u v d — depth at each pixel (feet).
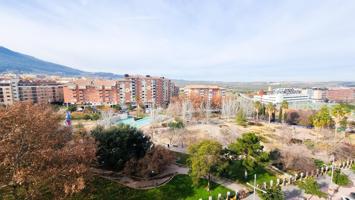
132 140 129.39
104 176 115.65
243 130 257.34
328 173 138.62
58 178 64.90
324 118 222.48
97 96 421.18
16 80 391.04
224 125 289.33
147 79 461.37
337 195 111.34
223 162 112.27
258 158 114.01
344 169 147.84
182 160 147.23
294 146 155.22
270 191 97.76
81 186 62.03
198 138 189.47
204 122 310.24
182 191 106.83
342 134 230.27
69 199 71.67
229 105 359.87
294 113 323.16
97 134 126.93
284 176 130.82
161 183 112.37
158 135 210.79
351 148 173.88
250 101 398.83
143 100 464.24
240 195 105.50
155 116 294.05
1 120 61.72
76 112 328.70
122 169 122.31
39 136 69.36
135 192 103.30
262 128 273.54
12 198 70.74
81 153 70.28
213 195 104.73
